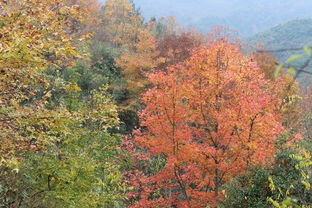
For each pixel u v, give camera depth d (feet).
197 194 44.60
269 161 34.12
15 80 26.55
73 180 33.40
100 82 96.43
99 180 35.35
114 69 115.03
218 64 47.47
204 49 47.65
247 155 43.73
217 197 42.75
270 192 30.76
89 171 34.06
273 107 45.14
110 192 37.99
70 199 32.60
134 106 93.20
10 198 31.32
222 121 44.01
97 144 43.55
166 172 46.42
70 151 38.37
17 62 22.25
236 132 44.32
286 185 29.01
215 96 47.16
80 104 48.06
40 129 27.02
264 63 88.48
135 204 46.83
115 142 51.16
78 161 34.30
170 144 45.47
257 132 42.27
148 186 52.42
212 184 47.55
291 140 37.42
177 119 44.88
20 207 31.73
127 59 100.94
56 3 28.25
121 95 98.99
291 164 30.25
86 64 103.40
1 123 24.21
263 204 29.84
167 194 65.00
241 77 46.55
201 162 45.11
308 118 73.36
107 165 38.52
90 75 97.45
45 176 33.68
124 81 107.24
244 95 46.11
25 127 26.55
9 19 25.68
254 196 31.24
